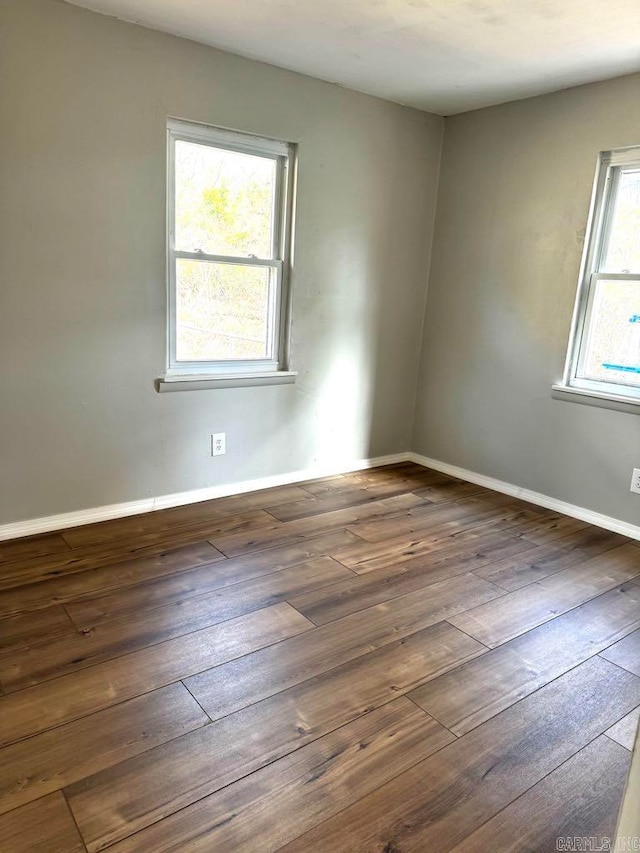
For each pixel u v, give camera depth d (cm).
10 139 249
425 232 408
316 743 167
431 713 181
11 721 169
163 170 292
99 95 267
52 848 133
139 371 304
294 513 333
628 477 324
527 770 162
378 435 423
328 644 213
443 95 351
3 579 246
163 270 302
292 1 242
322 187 350
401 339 416
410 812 147
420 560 284
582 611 244
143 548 279
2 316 260
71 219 270
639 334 320
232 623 223
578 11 237
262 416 357
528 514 350
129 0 247
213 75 296
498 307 376
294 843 137
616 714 185
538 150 345
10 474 276
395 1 237
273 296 351
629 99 304
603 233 331
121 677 190
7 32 241
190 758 160
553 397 353
